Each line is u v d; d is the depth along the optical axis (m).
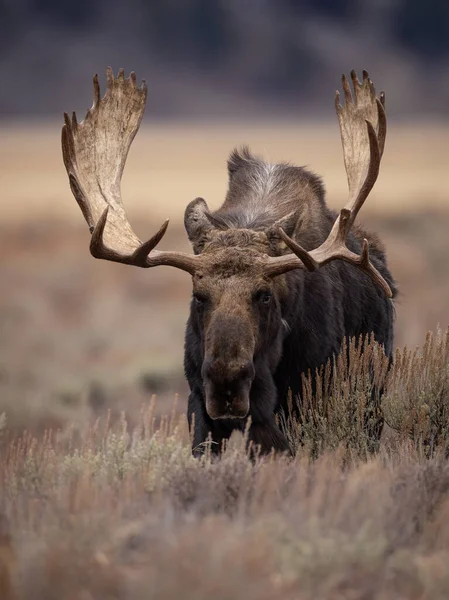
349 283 26.69
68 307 88.94
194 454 22.83
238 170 27.38
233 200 26.28
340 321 25.69
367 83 25.14
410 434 23.70
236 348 20.67
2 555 15.40
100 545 15.42
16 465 20.70
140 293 94.62
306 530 15.66
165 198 180.38
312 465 20.02
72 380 56.12
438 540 16.19
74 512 16.80
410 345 58.50
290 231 23.33
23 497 18.42
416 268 98.56
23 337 74.38
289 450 23.14
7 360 64.50
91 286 96.62
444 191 185.50
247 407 20.69
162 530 15.72
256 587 13.99
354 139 24.97
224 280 21.77
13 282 98.88
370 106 25.00
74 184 23.48
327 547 14.99
